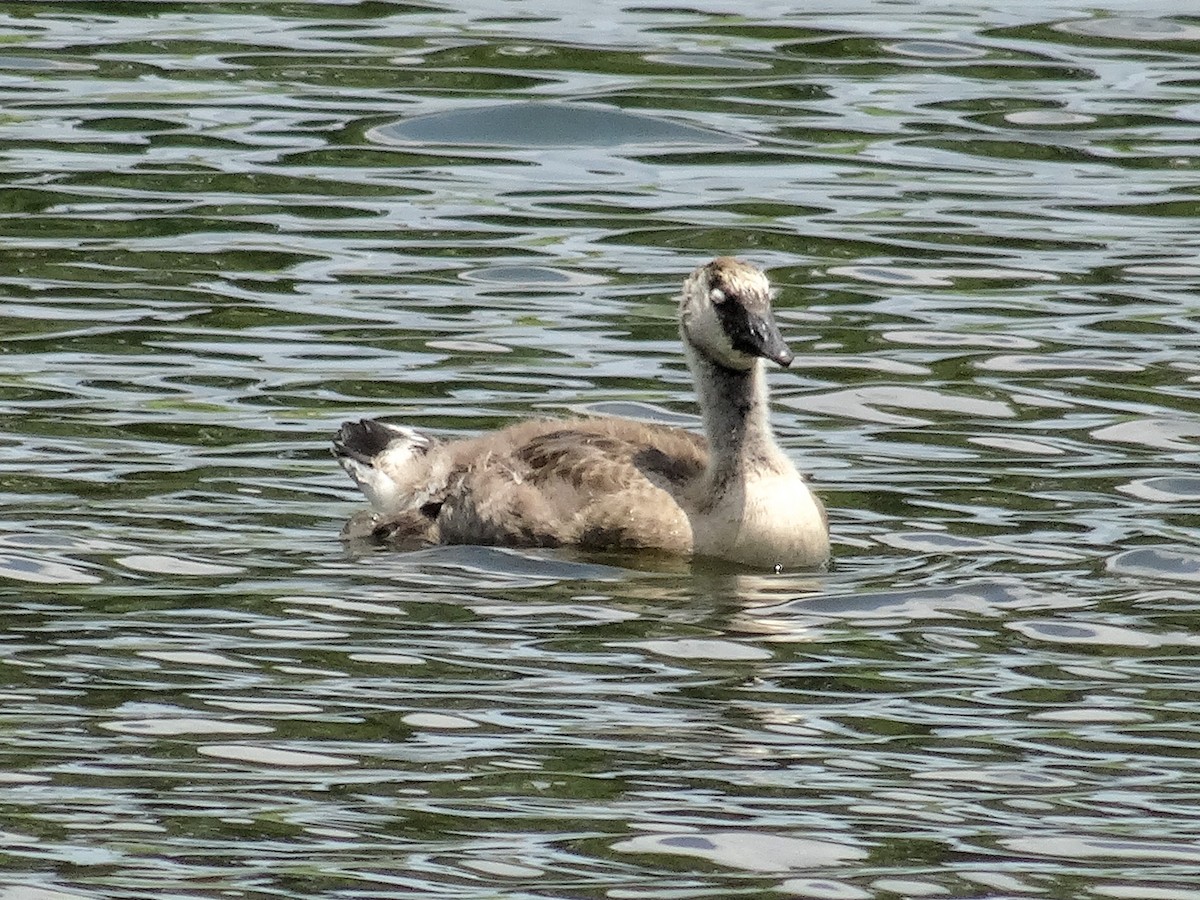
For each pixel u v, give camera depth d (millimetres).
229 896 10234
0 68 24141
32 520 14930
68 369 17562
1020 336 18609
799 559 14820
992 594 14086
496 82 24078
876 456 16453
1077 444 16594
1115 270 19984
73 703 12258
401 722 12117
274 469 16047
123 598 13773
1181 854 10766
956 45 25500
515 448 15766
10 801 11102
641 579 14539
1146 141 22906
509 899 10234
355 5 26562
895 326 18844
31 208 20828
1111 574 14383
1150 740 12023
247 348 18109
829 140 22891
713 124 23219
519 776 11500
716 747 11883
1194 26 26156
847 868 10602
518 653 13125
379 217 20953
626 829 10953
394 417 16891
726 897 10289
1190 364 18047
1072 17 26438
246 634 13297
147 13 26141
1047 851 10773
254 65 24500
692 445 15898
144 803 11133
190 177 21656
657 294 19391
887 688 12695
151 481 15695
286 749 11766
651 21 26172
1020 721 12250
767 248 20391
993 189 21766
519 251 20234
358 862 10578
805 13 26531
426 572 14578
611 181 21922
